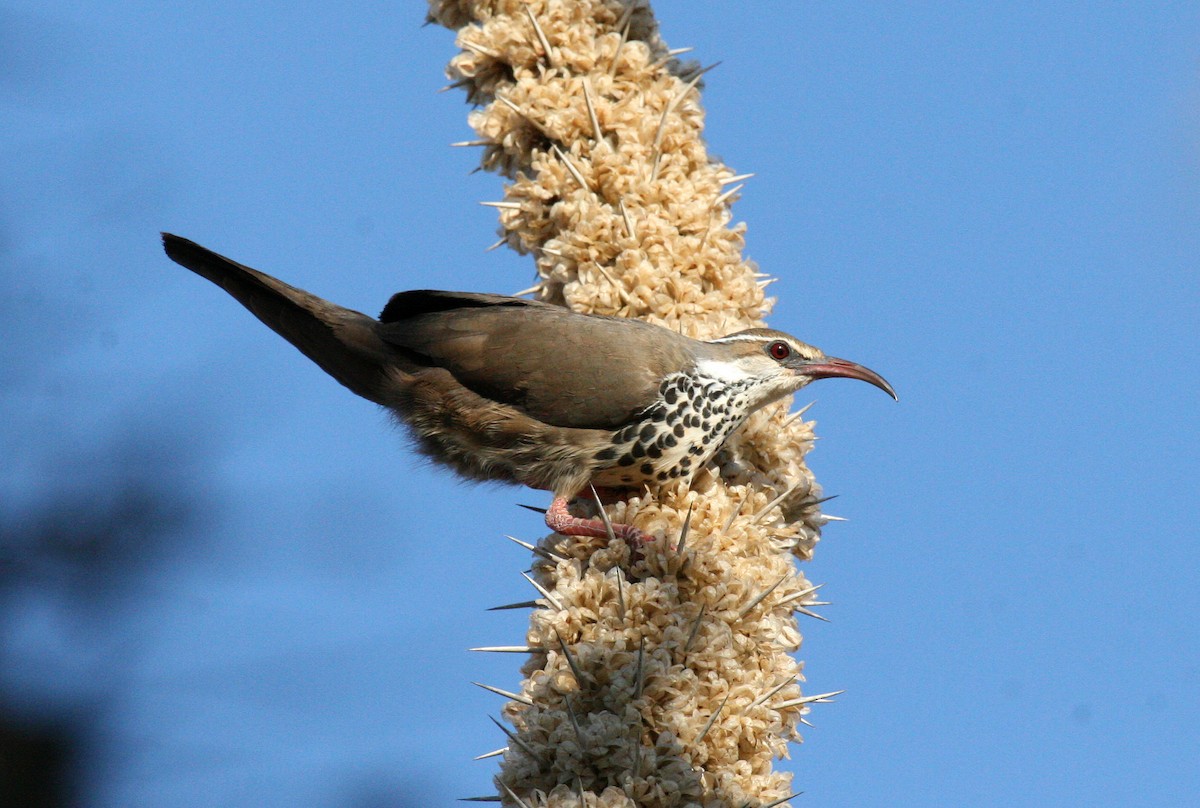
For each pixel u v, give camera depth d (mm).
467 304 11500
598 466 10898
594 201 10867
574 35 11281
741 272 11281
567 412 10797
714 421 10703
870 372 11297
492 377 11031
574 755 8492
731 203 11469
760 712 8953
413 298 11617
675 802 8391
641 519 10086
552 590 9992
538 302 11258
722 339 10891
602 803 8234
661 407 10625
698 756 8586
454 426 11383
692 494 10172
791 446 11055
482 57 11531
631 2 11555
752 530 9875
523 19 11383
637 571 9523
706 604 9234
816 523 10844
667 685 8680
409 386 11492
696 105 11438
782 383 11008
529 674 9547
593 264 10820
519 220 11188
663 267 10750
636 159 10883
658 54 11633
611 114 11070
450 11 12180
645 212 10852
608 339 10672
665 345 10656
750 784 8781
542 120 11102
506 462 11258
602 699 8773
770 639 9406
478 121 11438
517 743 8711
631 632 8945
